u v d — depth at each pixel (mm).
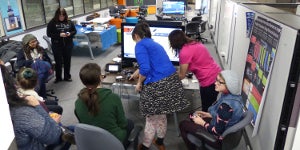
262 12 2219
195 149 2084
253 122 2164
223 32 4656
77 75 4688
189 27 6594
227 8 4160
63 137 1718
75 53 6184
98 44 5977
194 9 9609
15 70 3109
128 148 1962
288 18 1875
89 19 7297
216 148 1845
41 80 3045
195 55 2287
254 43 2318
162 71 2092
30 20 5344
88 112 1671
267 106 1938
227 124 1758
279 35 1746
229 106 1743
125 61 2930
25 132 1450
